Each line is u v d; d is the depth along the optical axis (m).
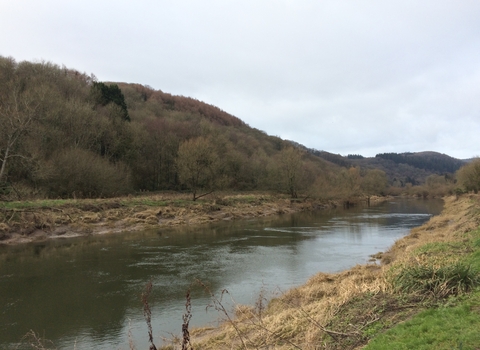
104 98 57.56
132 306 12.12
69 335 9.86
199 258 19.53
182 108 113.94
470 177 54.00
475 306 6.74
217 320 10.69
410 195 107.50
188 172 43.78
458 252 12.16
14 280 14.91
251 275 16.22
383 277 10.22
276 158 68.38
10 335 9.78
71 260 18.59
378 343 5.93
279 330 8.16
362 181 82.50
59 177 34.16
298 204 55.78
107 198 36.38
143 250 21.42
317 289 11.49
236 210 43.84
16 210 24.80
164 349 8.62
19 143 30.64
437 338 5.57
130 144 50.75
